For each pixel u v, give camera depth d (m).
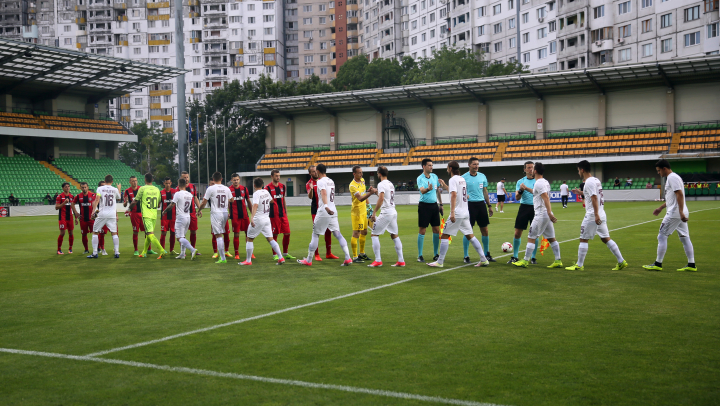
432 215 10.08
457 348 4.45
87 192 13.09
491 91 45.88
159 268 10.02
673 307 5.78
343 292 7.07
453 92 46.72
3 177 43.00
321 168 9.75
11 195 39.69
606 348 4.36
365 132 53.50
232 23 101.38
